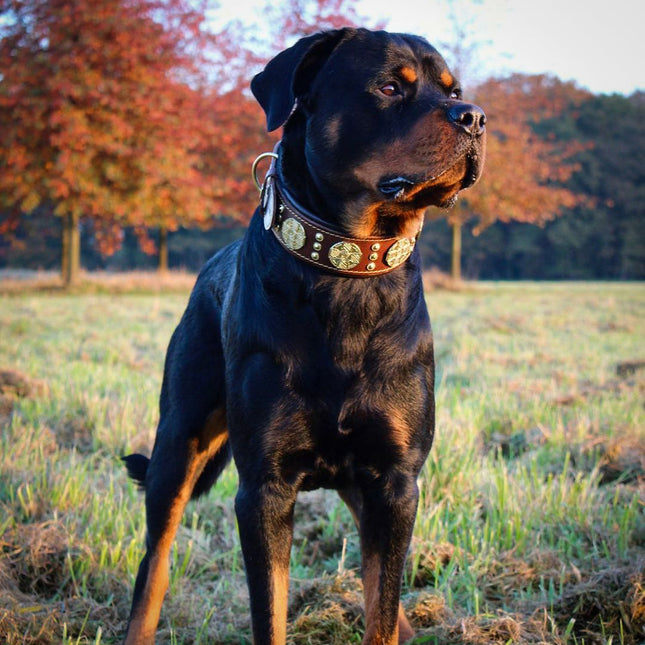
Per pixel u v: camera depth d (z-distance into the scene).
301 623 2.54
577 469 4.01
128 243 45.62
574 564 2.92
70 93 15.79
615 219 49.72
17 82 16.14
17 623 2.47
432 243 49.06
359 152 2.16
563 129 49.38
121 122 16.31
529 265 50.41
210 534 3.39
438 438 3.95
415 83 2.20
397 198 2.12
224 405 2.68
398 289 2.25
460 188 2.17
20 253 41.94
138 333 9.34
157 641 2.54
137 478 2.87
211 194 19.98
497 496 3.43
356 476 2.31
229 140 20.03
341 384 2.19
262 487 2.21
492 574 2.88
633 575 2.61
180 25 18.73
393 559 2.24
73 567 2.88
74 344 8.03
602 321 12.27
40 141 16.64
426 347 2.33
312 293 2.19
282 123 2.20
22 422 4.65
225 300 2.59
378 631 2.19
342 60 2.22
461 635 2.42
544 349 8.55
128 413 4.68
